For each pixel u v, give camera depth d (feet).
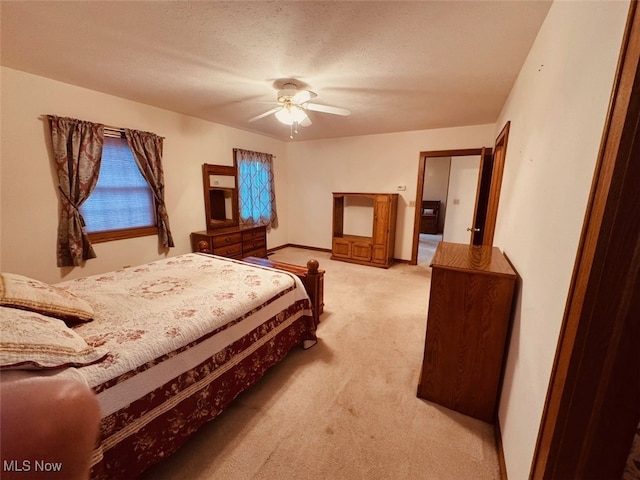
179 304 5.26
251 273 7.28
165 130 11.38
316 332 8.26
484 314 4.96
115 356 3.62
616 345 1.94
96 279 6.72
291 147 18.95
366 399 5.69
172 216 12.04
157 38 5.81
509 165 6.97
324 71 7.35
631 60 1.70
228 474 4.17
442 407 5.51
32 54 6.56
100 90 9.01
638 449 2.08
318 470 4.23
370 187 16.58
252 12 4.92
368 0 4.57
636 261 1.81
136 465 3.68
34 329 2.97
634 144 1.72
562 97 3.41
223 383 4.96
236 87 8.64
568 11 3.49
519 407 3.71
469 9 4.73
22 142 7.74
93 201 9.43
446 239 17.57
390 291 11.80
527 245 4.35
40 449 1.28
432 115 11.56
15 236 7.85
